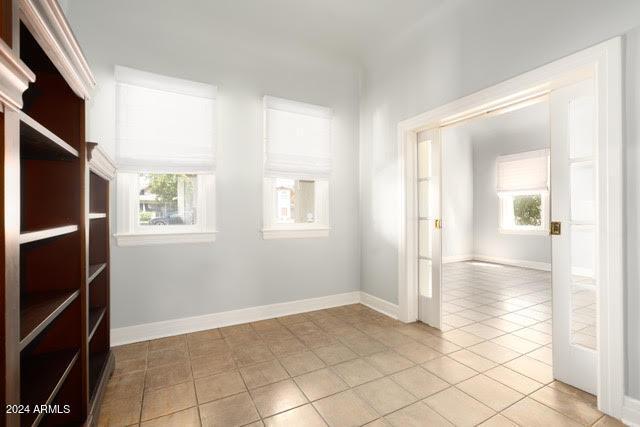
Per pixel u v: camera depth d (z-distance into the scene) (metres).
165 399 1.76
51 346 1.38
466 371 2.04
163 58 2.68
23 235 0.85
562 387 1.85
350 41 3.06
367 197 3.55
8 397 0.76
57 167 1.37
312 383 1.92
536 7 1.91
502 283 4.68
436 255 2.81
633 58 1.51
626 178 1.54
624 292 1.54
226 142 2.94
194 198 2.96
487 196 6.70
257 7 2.54
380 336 2.64
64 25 0.98
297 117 3.26
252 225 3.06
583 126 1.83
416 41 2.83
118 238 2.50
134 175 2.66
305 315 3.21
